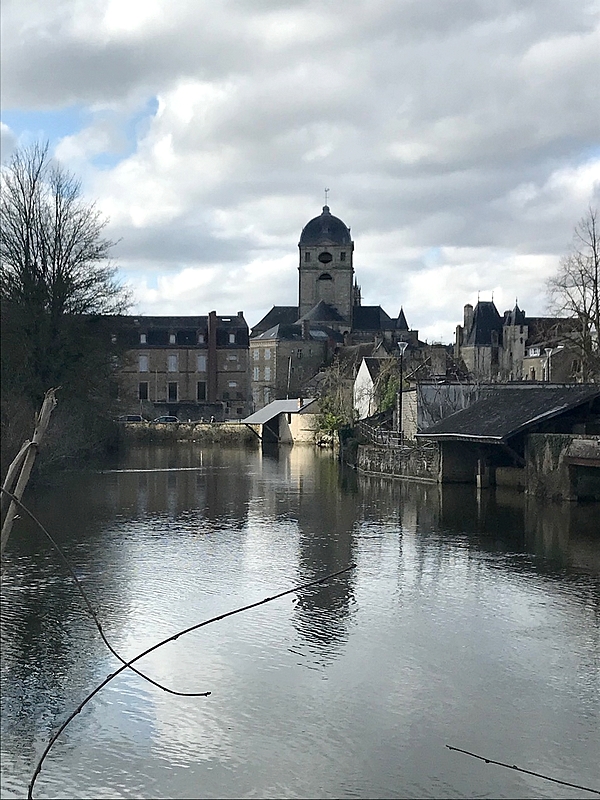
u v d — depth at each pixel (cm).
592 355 4475
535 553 2402
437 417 4716
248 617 1789
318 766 1184
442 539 2619
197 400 10469
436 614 1825
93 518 3034
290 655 1577
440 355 7831
